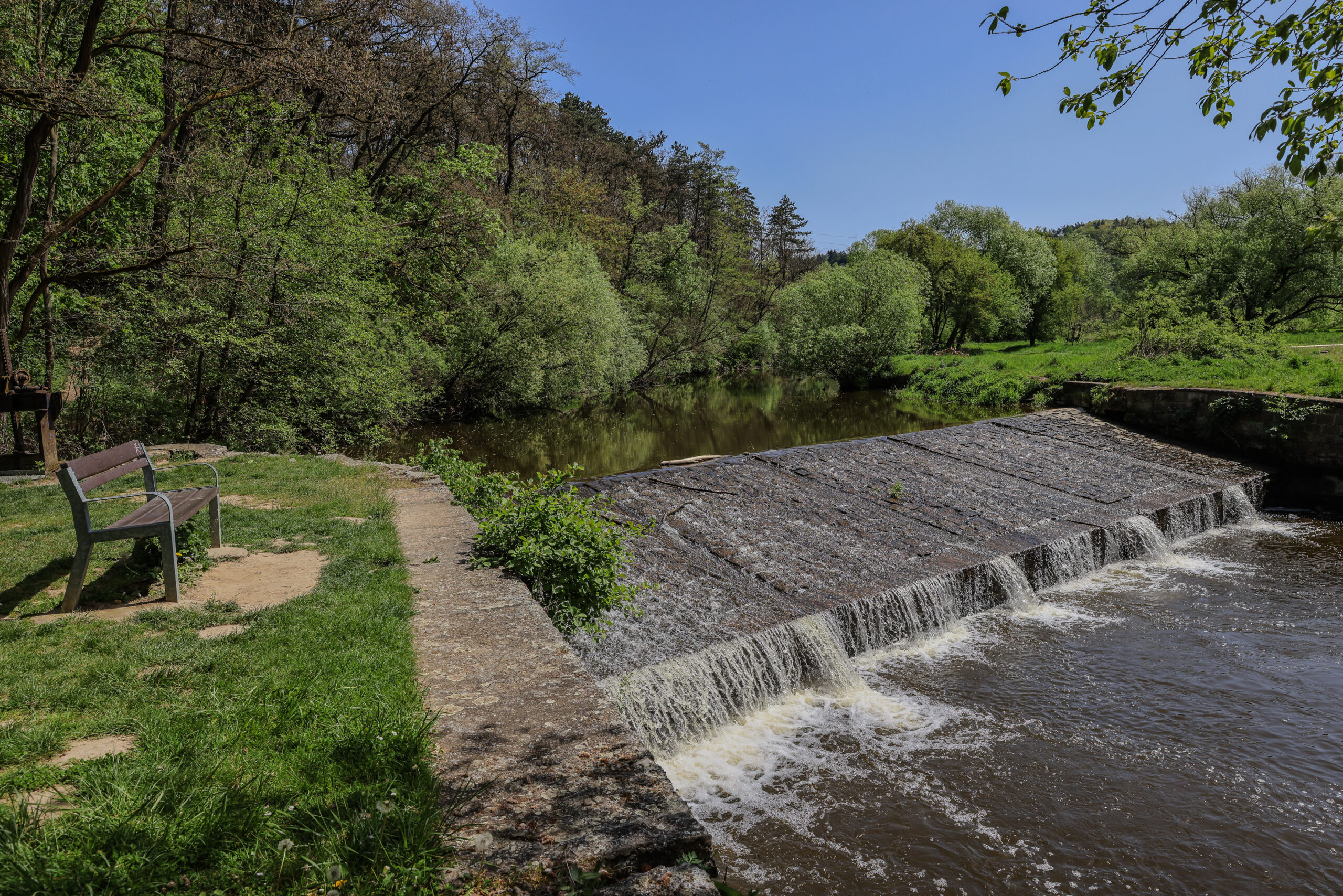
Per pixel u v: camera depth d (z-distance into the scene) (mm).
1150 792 7391
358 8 19625
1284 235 37688
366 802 2844
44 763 3004
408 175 26141
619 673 7688
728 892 2666
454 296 28250
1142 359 27984
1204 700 9188
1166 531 15867
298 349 17312
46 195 14430
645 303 47594
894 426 28312
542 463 22031
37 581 5461
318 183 17844
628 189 54812
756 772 7555
